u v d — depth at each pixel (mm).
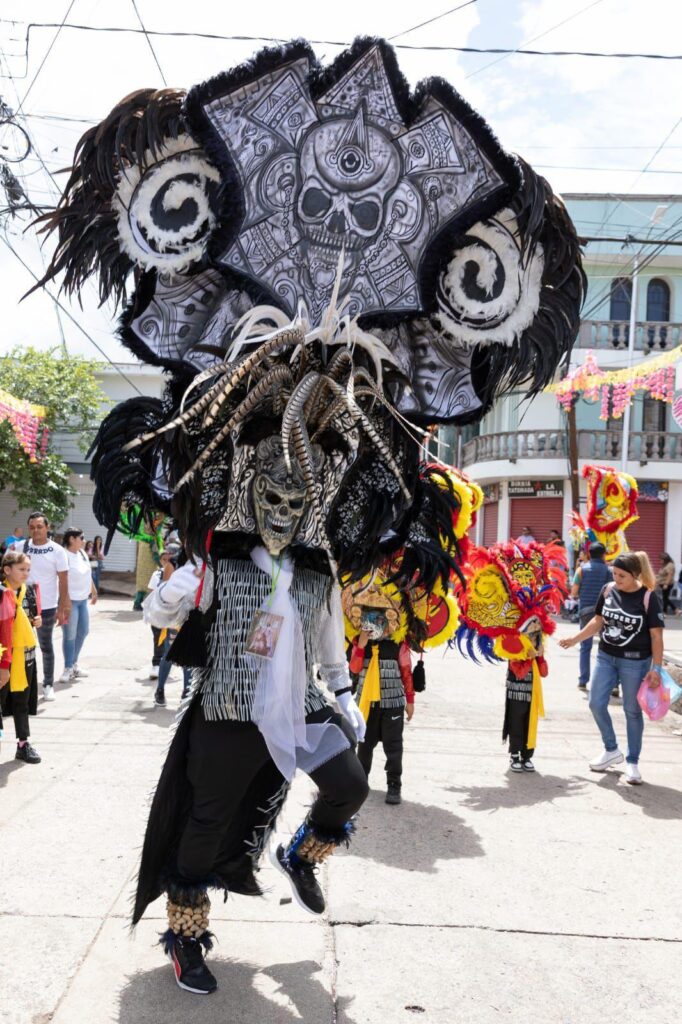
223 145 2684
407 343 3033
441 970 2988
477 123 2760
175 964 2812
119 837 4152
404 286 2846
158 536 3182
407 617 4820
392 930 3287
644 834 4570
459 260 2891
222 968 2947
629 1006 2797
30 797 4781
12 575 5523
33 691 5695
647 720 7848
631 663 5754
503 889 3742
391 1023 2643
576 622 18016
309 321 2754
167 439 2740
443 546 3318
